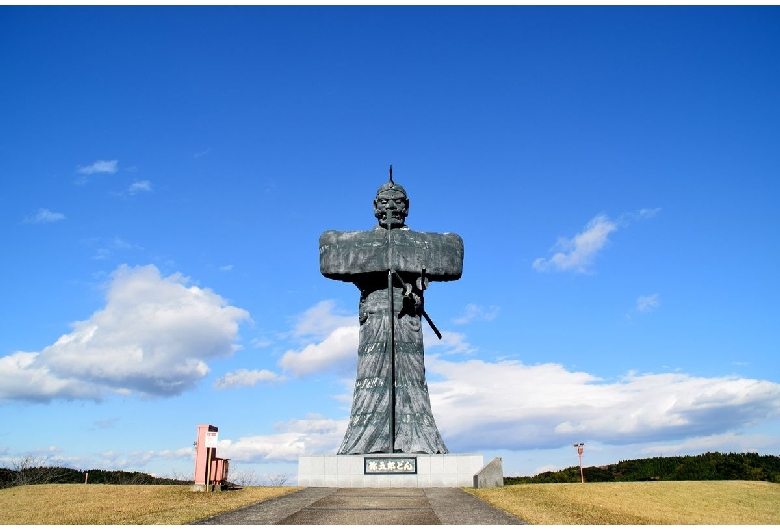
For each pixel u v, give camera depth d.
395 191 45.38
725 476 51.34
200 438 32.66
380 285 44.72
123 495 30.70
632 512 26.22
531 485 34.56
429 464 37.72
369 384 42.78
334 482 37.78
